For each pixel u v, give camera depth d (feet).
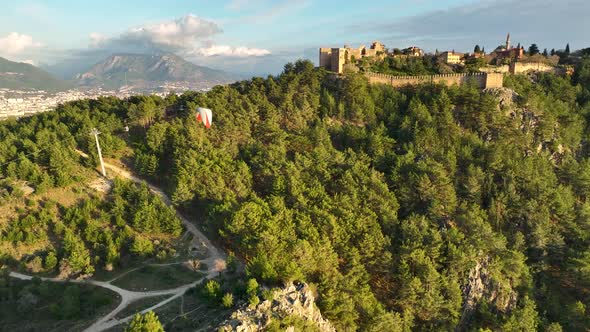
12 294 194.29
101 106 432.66
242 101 416.67
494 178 345.92
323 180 298.56
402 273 222.89
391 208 282.36
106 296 191.93
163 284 205.16
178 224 249.75
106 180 301.84
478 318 235.20
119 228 248.52
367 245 229.66
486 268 251.60
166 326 163.63
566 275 278.87
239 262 220.43
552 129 423.23
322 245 210.38
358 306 195.62
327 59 531.91
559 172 387.96
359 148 365.61
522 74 543.80
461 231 274.77
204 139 338.75
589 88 529.45
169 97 458.91
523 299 250.78
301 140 353.92
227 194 260.21
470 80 481.05
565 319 247.91
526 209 306.96
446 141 382.63
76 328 171.53
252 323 144.56
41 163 300.20
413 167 319.68
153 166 310.86
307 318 159.33
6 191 258.57
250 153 329.31
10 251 222.89
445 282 225.15
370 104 436.76
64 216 251.80
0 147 310.24
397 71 540.93
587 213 317.83
